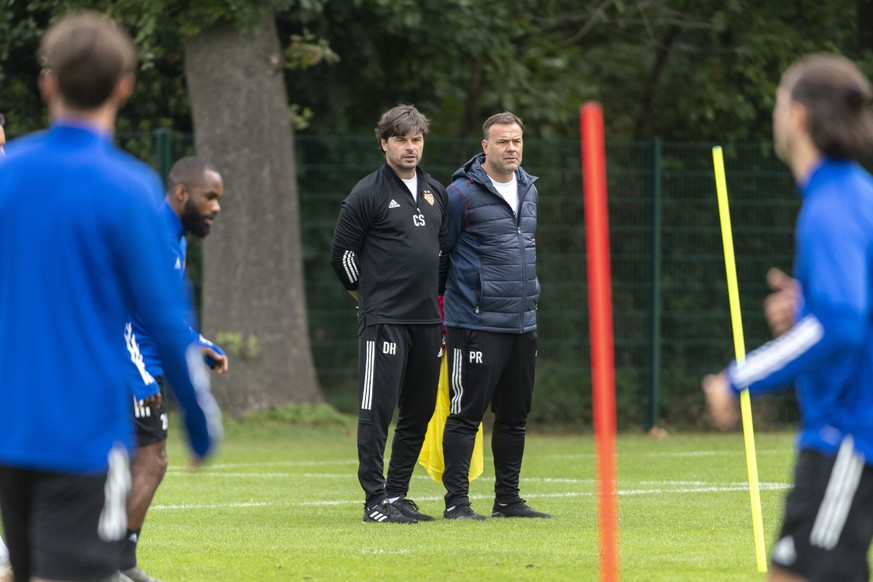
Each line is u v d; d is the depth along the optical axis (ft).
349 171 183.42
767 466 139.33
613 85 235.40
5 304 38.04
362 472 93.45
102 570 38.47
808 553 39.96
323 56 181.37
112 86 38.81
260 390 171.63
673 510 99.30
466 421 95.09
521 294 94.73
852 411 39.96
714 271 188.03
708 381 40.65
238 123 172.04
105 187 37.76
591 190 47.37
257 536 84.74
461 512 94.32
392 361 92.53
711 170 187.52
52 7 185.37
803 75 41.29
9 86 201.77
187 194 66.28
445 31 196.24
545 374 186.19
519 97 215.92
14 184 38.22
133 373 64.39
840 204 39.42
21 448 37.55
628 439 177.06
